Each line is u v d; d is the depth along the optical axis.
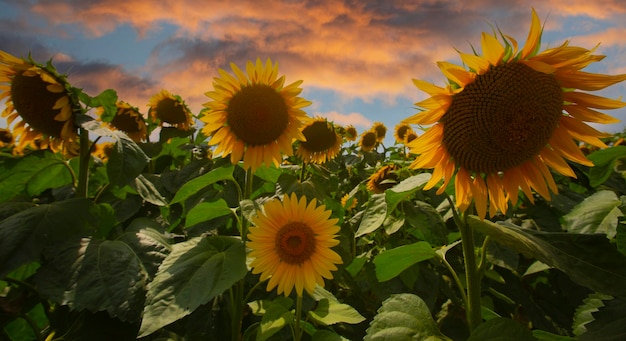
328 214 0.63
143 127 1.33
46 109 0.73
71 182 0.88
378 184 1.04
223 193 1.00
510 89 0.47
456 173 0.54
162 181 1.06
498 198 0.53
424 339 0.45
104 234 0.74
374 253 0.99
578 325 0.53
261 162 0.80
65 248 0.60
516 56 0.48
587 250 0.45
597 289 0.41
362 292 0.95
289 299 0.63
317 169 1.32
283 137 0.81
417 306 0.50
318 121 1.28
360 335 0.83
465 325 0.80
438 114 0.50
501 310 0.89
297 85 0.79
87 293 0.55
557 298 0.86
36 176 0.82
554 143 0.52
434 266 0.91
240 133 0.78
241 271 0.56
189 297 0.53
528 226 0.87
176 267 0.58
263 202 0.95
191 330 0.71
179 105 1.35
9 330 0.69
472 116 0.48
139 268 0.60
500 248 0.77
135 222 0.73
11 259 0.54
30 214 0.60
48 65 0.71
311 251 0.62
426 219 0.80
